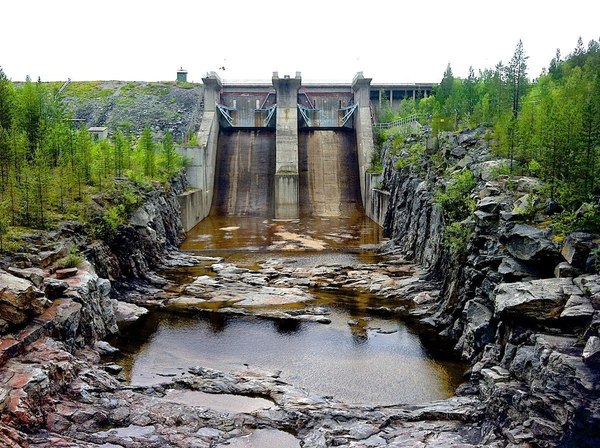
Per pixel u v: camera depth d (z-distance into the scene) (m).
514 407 27.05
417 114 108.56
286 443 28.20
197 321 49.28
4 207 46.03
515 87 78.75
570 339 27.02
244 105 129.38
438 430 28.91
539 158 46.25
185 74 144.62
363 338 45.12
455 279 47.41
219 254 77.25
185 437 28.00
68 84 141.62
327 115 129.62
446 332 45.53
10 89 69.50
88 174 64.75
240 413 30.80
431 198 65.44
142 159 85.88
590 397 23.25
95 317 42.56
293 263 71.06
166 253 74.50
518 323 30.28
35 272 37.25
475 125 72.81
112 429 28.50
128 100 134.00
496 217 40.78
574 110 42.31
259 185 113.44
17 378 28.41
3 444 24.55
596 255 28.75
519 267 34.41
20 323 32.91
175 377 36.47
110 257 55.88
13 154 52.78
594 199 34.19
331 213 108.12
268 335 45.88
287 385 35.38
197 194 100.12
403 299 55.44
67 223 50.66
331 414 30.59
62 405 29.36
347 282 61.59
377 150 110.62
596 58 80.06
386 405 32.59
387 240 85.44
